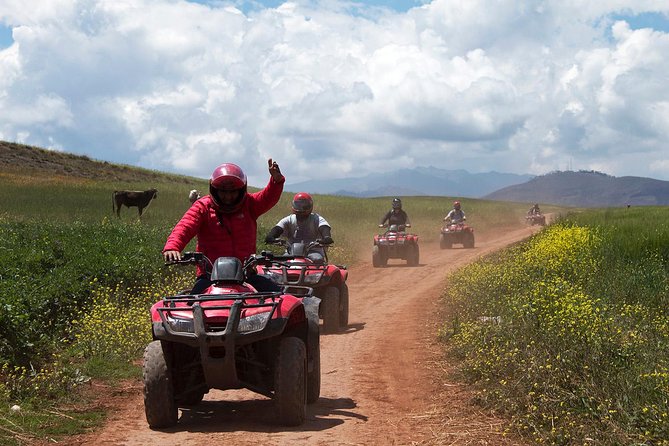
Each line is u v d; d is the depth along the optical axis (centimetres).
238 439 574
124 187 5944
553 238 1834
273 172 657
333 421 640
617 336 713
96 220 3130
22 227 2022
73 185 5838
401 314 1378
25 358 838
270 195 666
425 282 1925
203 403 723
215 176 644
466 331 921
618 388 593
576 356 665
